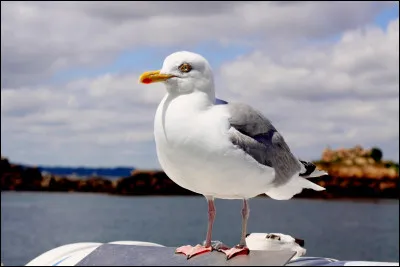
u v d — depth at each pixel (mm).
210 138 1216
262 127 1302
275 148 1316
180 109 1237
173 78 1261
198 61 1268
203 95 1264
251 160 1241
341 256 8539
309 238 10750
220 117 1242
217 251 1262
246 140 1253
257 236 1528
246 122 1271
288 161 1351
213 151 1216
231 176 1237
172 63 1270
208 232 1307
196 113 1238
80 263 1201
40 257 1456
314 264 1230
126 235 11508
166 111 1251
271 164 1294
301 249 1485
